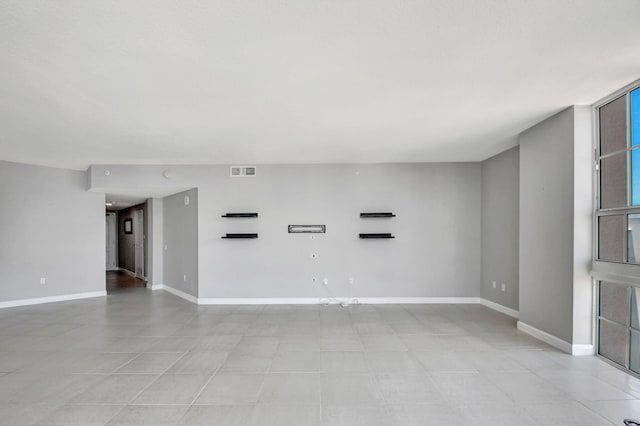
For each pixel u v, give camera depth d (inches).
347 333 189.0
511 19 85.5
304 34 91.5
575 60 107.9
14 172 257.1
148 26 86.9
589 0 78.4
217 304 264.4
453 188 266.4
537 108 152.2
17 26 85.9
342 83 123.4
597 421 102.7
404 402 114.2
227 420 104.1
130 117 157.5
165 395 119.6
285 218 267.6
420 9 81.1
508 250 227.3
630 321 135.3
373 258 265.9
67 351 163.2
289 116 158.4
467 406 111.4
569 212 153.3
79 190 290.4
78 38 92.0
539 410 108.8
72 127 171.8
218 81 120.6
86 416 106.4
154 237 334.6
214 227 267.6
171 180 267.6
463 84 125.4
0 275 251.0
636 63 110.2
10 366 145.3
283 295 265.6
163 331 195.0
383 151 231.1
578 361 146.2
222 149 221.3
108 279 402.9
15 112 149.1
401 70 113.7
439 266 265.6
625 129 135.6
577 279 151.4
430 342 172.9
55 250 277.1
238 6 79.2
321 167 268.7
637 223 130.9
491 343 170.6
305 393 120.7
